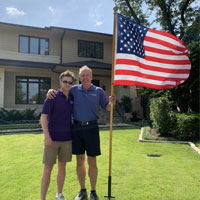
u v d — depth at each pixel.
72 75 3.01
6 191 3.28
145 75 3.70
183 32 14.93
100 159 5.13
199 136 7.82
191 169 4.39
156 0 14.48
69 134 3.00
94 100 3.11
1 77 13.98
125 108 16.33
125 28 3.63
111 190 3.34
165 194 3.20
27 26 15.41
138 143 7.25
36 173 4.11
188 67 3.83
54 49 16.95
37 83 16.33
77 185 3.53
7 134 9.25
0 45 15.52
